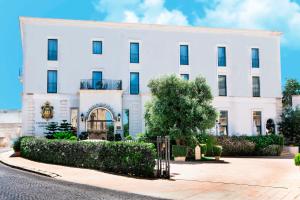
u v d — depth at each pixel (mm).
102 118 32312
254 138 30031
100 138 31500
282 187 11984
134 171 15031
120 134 31469
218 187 12172
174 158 22234
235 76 36469
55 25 32750
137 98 33625
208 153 23531
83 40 33250
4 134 47094
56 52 32625
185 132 22922
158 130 24047
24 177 14430
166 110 23281
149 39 34688
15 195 10258
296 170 17453
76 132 31812
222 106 35688
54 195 10336
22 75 34219
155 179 14117
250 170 17250
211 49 36094
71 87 32531
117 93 31984
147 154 14648
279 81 37656
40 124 31469
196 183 13094
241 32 37031
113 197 10234
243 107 36281
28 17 31969
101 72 33469
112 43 33812
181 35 35500
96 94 31656
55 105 31953
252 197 10320
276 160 24031
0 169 17328
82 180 13773
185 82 24234
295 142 34969
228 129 35594
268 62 37562
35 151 21000
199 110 23047
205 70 35688
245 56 36938
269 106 37000
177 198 10242
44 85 31969
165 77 24328
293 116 35312
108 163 16234
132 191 11383
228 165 19688
